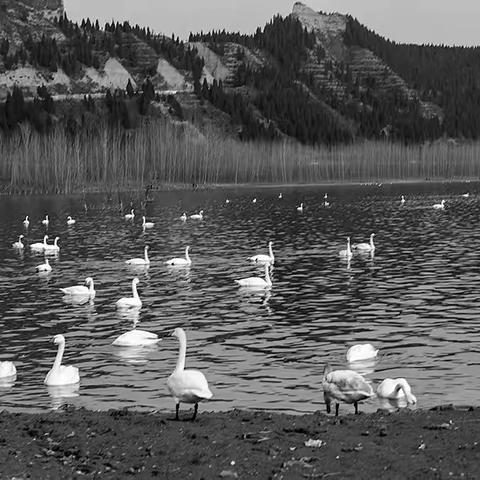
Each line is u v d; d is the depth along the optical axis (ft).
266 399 95.66
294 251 245.86
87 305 162.40
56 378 105.50
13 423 76.48
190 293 174.29
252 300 164.14
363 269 203.31
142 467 61.31
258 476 58.08
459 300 157.07
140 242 279.28
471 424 69.62
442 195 540.11
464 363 110.73
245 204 469.16
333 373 77.46
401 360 113.39
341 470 58.29
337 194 566.77
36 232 319.27
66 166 606.96
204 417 76.54
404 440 65.05
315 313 148.87
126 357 119.96
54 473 61.11
